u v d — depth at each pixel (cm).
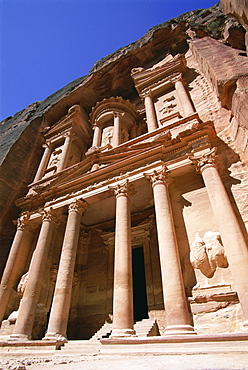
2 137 2477
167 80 1819
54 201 1434
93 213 1582
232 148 1105
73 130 2192
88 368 386
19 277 1386
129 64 2428
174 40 2292
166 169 1104
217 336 568
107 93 2575
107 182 1243
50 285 1383
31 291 1122
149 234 1434
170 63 1897
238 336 547
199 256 841
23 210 1616
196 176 1102
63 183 1488
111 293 1369
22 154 2142
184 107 1483
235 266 697
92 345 837
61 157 1938
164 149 1176
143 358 510
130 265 917
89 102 2616
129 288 858
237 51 1334
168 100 1705
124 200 1116
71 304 1422
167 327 696
